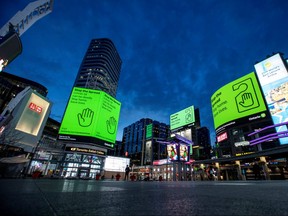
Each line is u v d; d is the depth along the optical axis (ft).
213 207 5.42
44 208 4.33
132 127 616.39
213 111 201.46
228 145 195.93
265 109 140.56
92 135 119.34
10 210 3.84
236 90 169.89
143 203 6.02
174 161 98.58
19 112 79.56
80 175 109.50
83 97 130.41
